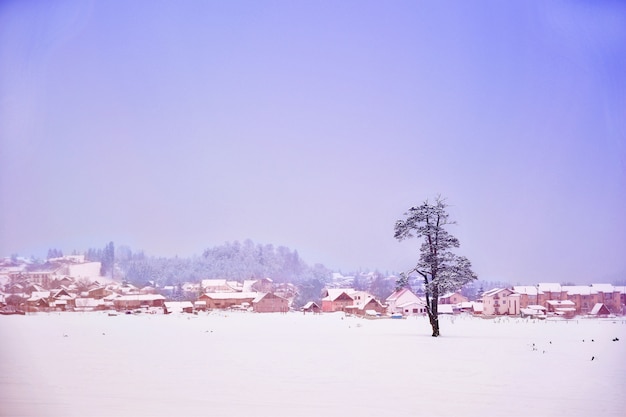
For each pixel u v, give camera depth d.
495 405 12.93
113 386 15.42
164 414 12.11
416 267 34.28
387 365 19.69
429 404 13.06
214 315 78.06
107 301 88.50
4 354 23.12
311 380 16.45
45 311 78.94
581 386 15.18
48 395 14.04
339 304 86.75
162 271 107.44
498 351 24.02
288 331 40.38
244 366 19.59
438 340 30.22
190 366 19.61
